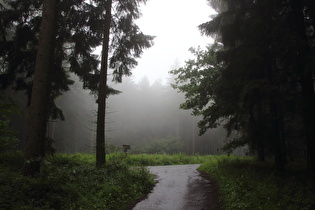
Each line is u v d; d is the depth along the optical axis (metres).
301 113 12.43
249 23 9.80
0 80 13.16
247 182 9.21
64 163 12.77
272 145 11.95
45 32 9.45
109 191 8.32
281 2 9.82
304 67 8.70
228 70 10.80
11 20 12.49
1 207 5.49
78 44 13.37
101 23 13.27
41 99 8.97
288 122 16.64
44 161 7.74
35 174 8.08
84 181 8.84
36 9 12.85
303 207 6.52
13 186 6.63
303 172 10.90
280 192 7.77
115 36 14.05
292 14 10.04
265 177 9.81
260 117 12.19
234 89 10.56
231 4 11.87
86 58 14.38
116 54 14.09
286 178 9.62
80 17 12.69
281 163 11.44
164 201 8.65
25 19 12.91
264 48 9.42
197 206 8.05
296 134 16.95
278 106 12.41
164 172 15.12
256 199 7.44
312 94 9.34
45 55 9.31
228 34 10.88
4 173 8.09
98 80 14.53
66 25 13.43
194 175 13.88
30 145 8.52
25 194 6.41
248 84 9.06
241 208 7.11
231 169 12.54
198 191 9.98
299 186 8.05
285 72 9.47
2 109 7.71
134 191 9.29
